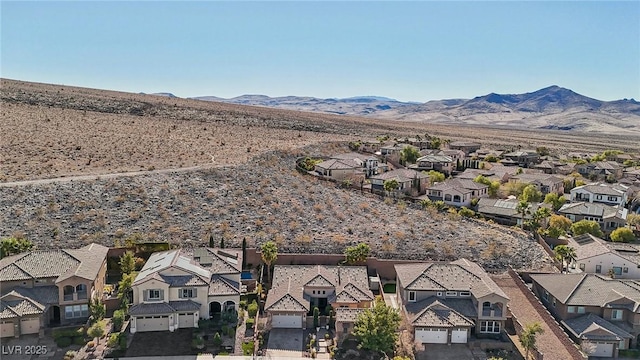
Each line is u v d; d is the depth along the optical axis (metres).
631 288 57.62
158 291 51.97
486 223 86.31
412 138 187.75
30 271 51.88
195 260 58.19
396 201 92.88
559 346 51.72
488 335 53.72
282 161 109.50
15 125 113.94
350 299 55.75
